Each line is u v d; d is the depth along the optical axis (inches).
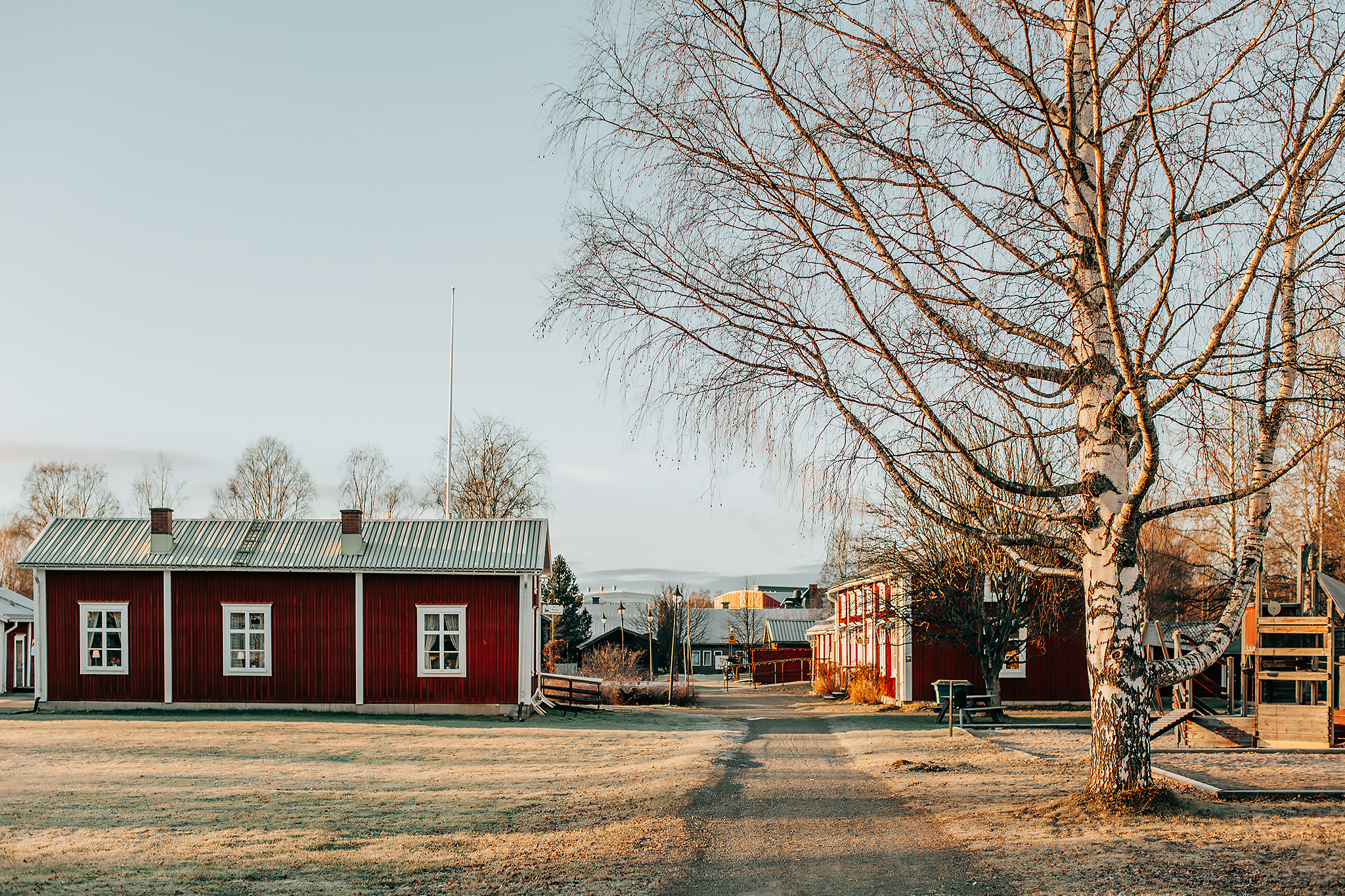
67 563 1075.3
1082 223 417.7
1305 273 359.6
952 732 866.1
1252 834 372.5
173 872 354.0
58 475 2714.1
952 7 383.9
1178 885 308.2
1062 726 916.0
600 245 412.2
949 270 405.1
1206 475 386.6
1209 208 375.2
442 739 847.1
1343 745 683.4
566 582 3122.5
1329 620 703.1
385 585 1087.0
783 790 560.7
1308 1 346.0
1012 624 1048.2
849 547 1066.7
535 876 351.9
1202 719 745.6
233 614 1084.5
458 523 1145.4
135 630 1082.1
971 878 334.3
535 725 993.5
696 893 328.5
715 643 3548.2
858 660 1669.5
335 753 740.0
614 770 654.5
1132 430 406.0
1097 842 367.6
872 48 386.0
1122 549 406.9
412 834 426.6
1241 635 854.5
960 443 404.8
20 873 348.8
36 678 1073.5
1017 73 380.5
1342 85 334.3
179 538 1122.0
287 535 1129.4
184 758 698.2
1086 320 415.8
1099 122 361.7
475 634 1081.4
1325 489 1270.9
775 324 405.1
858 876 346.9
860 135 393.4
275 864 367.9
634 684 1578.5
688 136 404.2
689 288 407.8
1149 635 919.7
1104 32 370.9
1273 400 386.0
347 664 1076.5
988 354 403.5
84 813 475.8
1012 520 871.1
